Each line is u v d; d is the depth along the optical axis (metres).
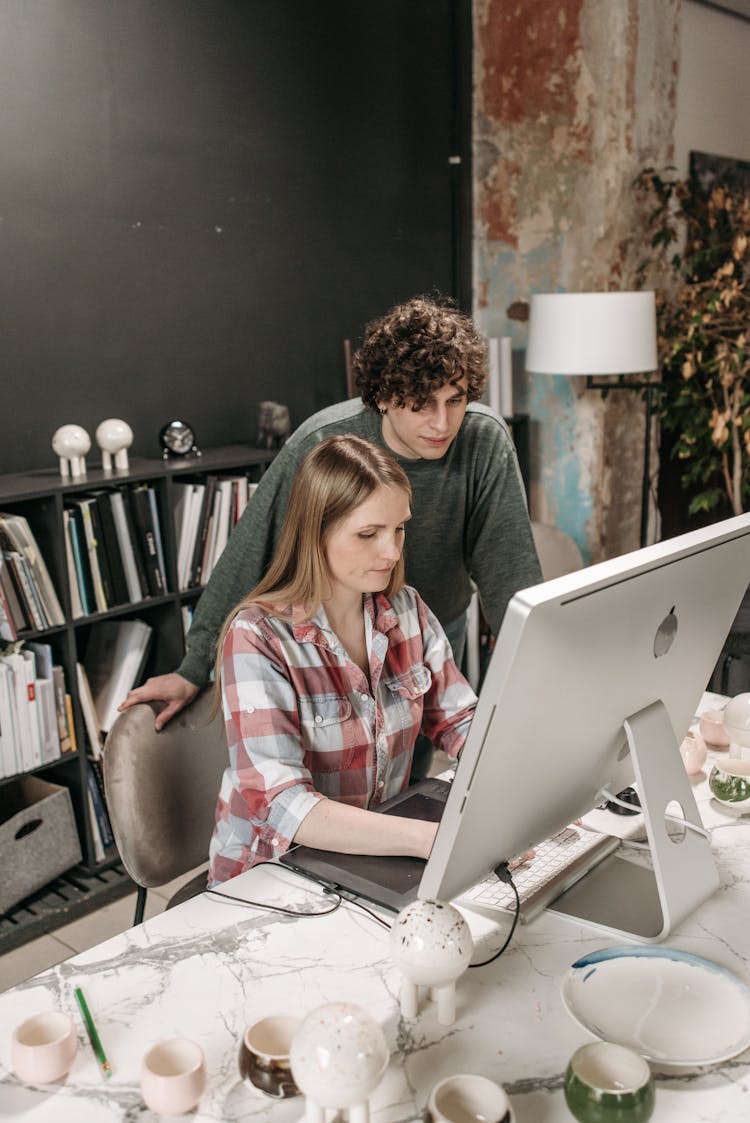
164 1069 0.92
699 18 4.24
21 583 2.50
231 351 3.25
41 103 2.66
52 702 2.62
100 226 2.84
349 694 1.53
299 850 1.33
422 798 1.47
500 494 2.01
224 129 3.11
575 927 1.17
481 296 4.13
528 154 3.88
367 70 3.53
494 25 3.85
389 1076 0.91
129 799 1.60
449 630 2.21
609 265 3.78
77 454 2.65
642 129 3.78
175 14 2.93
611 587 0.98
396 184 3.71
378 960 1.10
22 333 2.71
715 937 1.14
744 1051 0.95
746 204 4.23
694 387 4.10
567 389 3.97
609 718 1.11
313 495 1.44
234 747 1.44
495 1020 1.00
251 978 1.07
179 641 2.87
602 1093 0.82
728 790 1.44
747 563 1.26
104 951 1.12
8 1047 0.97
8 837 2.54
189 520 2.87
